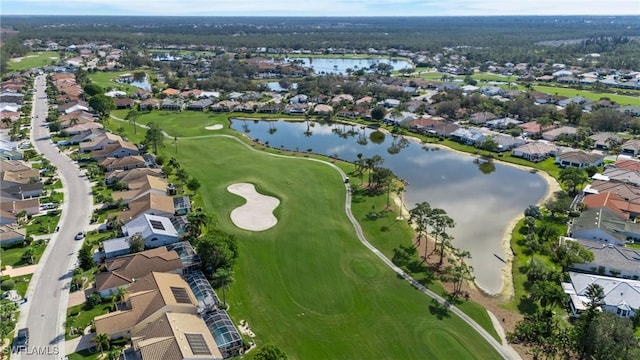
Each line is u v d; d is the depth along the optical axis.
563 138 192.38
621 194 129.62
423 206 111.50
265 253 104.12
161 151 175.25
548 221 120.50
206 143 188.88
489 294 91.62
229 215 123.12
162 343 67.44
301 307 85.56
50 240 106.62
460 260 103.00
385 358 73.31
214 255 94.25
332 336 78.06
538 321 79.12
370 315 83.56
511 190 145.88
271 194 136.88
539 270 93.06
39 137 190.00
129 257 93.62
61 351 72.38
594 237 107.81
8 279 89.44
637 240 110.00
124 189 134.75
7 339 74.94
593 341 69.56
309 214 124.12
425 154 184.25
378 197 136.12
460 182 153.38
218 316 78.88
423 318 82.81
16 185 133.88
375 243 109.75
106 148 166.88
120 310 79.56
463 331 79.62
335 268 98.56
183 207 122.31
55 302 84.38
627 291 85.19
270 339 77.19
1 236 103.88
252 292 89.81
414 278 95.44
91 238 107.81
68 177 146.50
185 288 84.75
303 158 172.12
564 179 138.88
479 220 124.38
